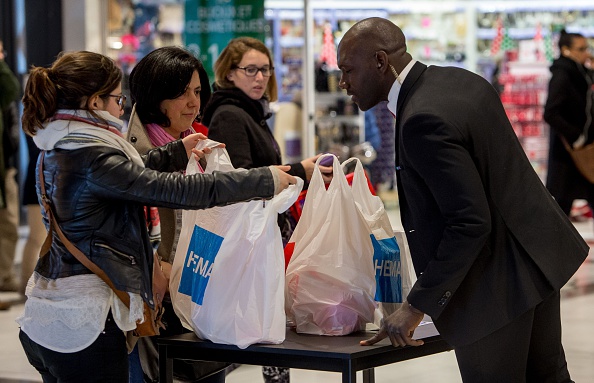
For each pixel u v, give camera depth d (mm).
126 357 2678
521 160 2691
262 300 2816
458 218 2490
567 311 6504
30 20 9266
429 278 2535
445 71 2719
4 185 7188
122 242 2590
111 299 2590
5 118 7191
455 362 5289
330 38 11203
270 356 2783
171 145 3062
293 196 2840
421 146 2531
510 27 12328
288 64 11117
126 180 2535
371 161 11805
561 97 7387
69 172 2559
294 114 9719
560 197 7527
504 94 12281
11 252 7344
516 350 2648
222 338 2812
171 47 3238
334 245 2947
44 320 2580
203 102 3418
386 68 2725
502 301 2594
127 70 8453
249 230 2834
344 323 2939
